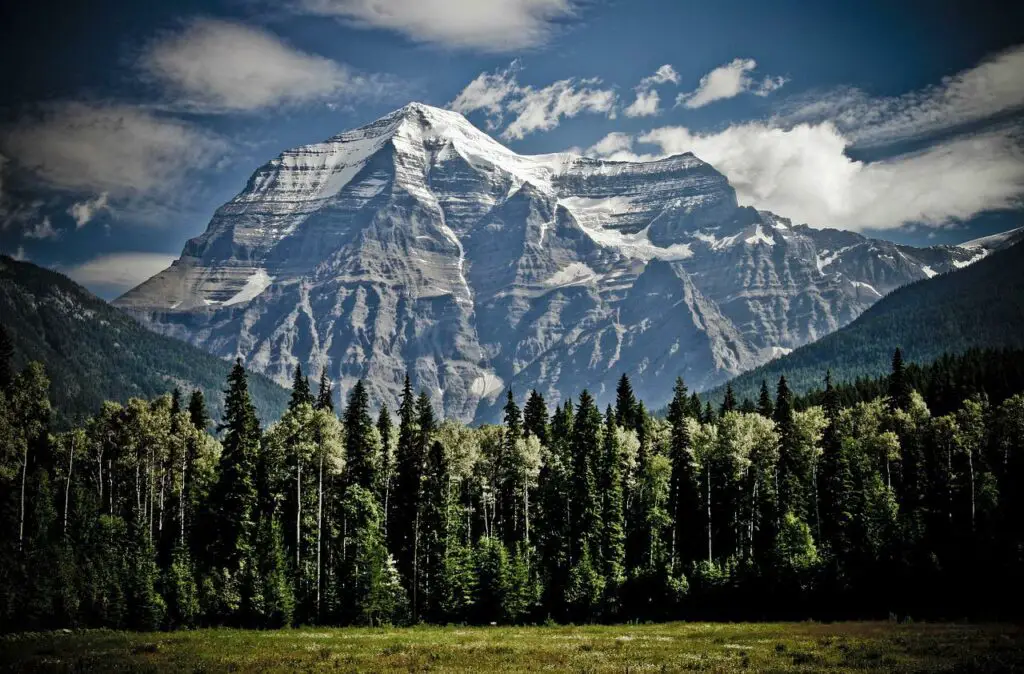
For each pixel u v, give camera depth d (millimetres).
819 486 136125
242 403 118250
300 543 118625
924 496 137875
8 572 105938
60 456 134500
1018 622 93125
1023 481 136625
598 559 122875
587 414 139375
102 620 103875
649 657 75250
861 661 71750
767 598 112188
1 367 125875
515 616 111125
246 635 92688
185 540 121750
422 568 118625
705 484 135000
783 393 154375
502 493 137125
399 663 74000
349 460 125625
